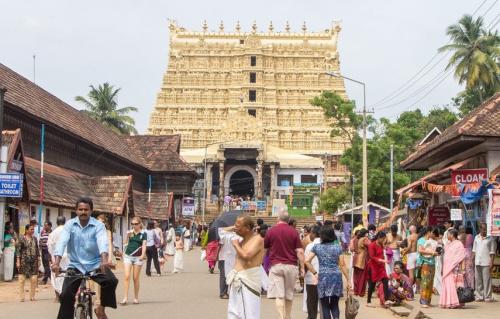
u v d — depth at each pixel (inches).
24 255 862.5
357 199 2736.2
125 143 2751.0
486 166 1053.8
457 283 832.3
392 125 2768.2
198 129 4431.6
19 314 728.3
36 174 1450.5
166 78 4495.6
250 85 4414.4
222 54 4505.4
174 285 1109.7
